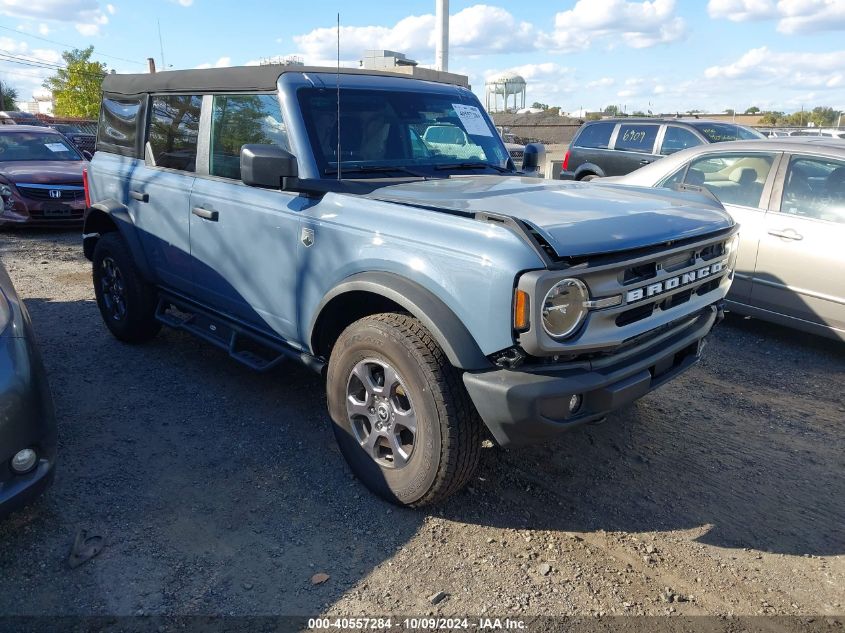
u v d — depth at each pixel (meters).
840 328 5.29
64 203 9.93
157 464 3.62
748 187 5.92
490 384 2.73
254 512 3.22
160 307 5.03
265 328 3.97
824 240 5.29
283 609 2.61
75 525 3.07
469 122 4.55
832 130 19.11
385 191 3.37
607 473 3.66
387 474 3.25
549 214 2.91
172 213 4.44
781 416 4.43
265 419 4.16
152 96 4.84
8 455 2.71
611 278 2.76
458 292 2.80
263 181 3.37
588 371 2.81
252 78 3.90
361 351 3.19
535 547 3.02
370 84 4.11
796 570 2.92
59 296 6.75
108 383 4.63
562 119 39.66
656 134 11.10
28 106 91.69
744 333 6.10
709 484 3.58
